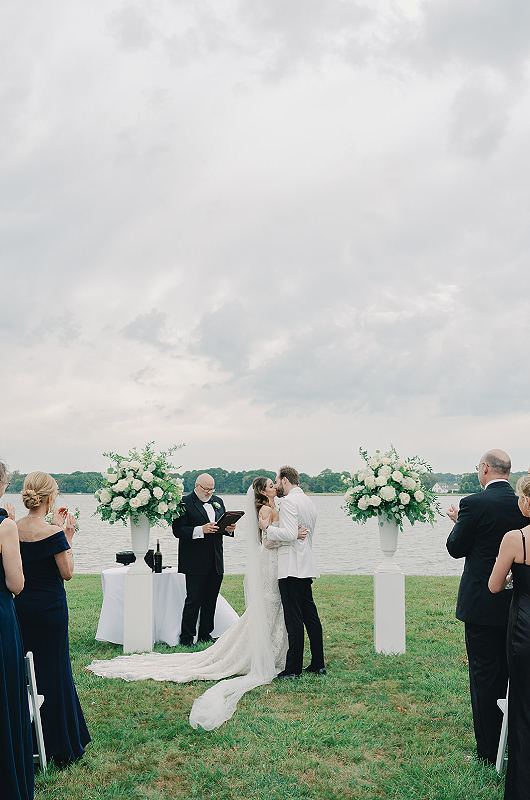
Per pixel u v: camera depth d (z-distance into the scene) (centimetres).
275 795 462
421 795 461
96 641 948
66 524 541
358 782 483
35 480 520
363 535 3834
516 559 430
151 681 735
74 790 468
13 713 409
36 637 502
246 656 765
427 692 681
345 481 876
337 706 648
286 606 749
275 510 781
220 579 948
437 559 2491
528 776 406
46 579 511
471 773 493
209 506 963
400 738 565
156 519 884
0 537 420
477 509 518
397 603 844
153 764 516
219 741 557
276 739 561
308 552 761
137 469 885
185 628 926
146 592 881
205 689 707
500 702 494
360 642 909
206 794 467
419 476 852
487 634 511
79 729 539
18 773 409
